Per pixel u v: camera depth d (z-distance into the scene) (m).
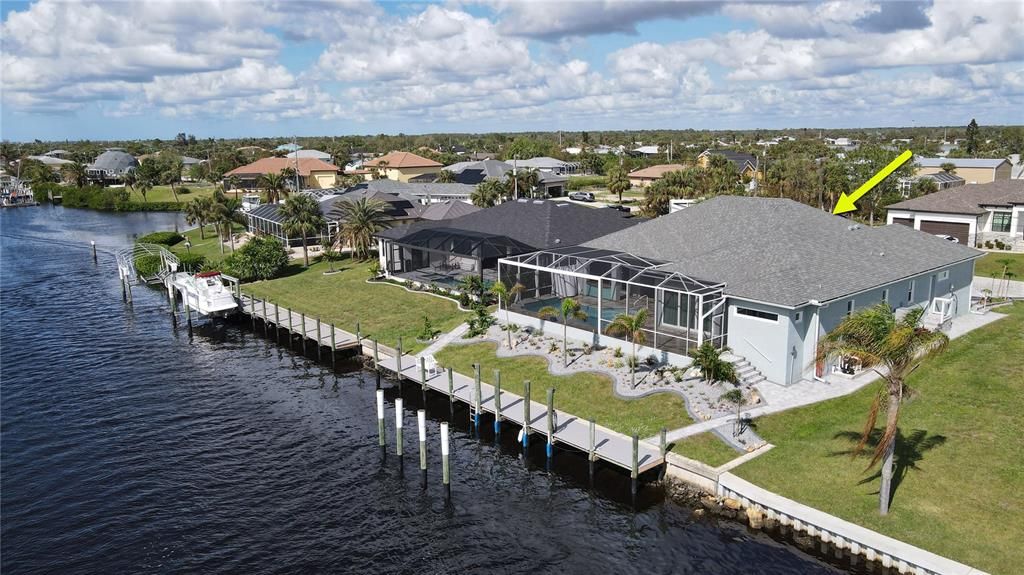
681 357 38.94
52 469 35.06
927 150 170.12
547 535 28.45
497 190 100.50
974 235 70.06
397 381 45.59
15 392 45.44
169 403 43.38
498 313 51.34
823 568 25.02
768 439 31.77
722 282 39.94
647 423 34.09
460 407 40.75
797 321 36.69
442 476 33.56
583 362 41.72
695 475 29.70
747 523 27.73
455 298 58.44
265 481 33.56
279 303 62.94
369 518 30.19
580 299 50.72
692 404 34.97
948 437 30.61
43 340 57.06
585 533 28.39
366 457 35.75
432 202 97.31
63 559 27.89
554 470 33.66
